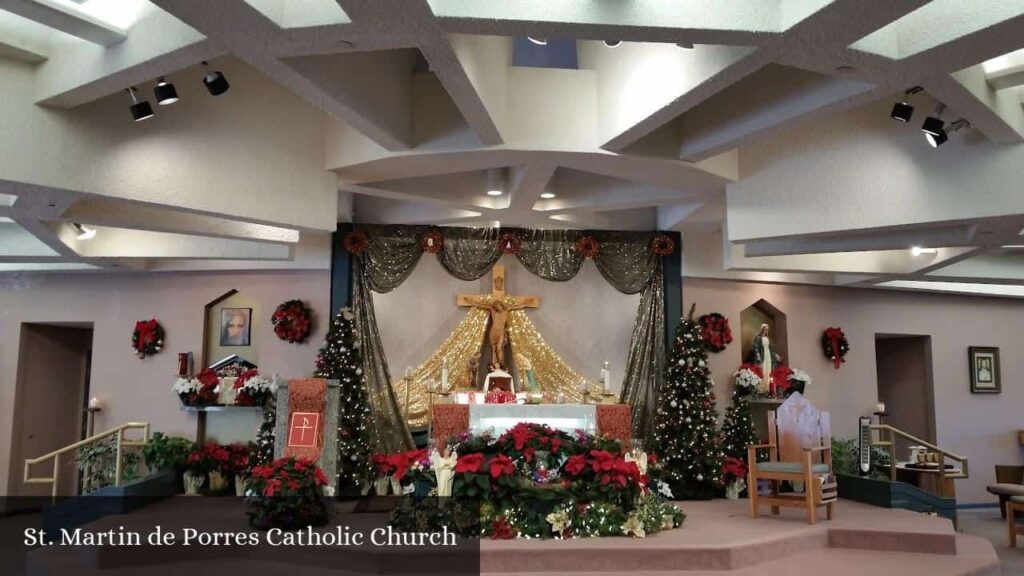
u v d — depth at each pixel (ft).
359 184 25.93
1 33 17.47
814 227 23.38
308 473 22.43
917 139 22.03
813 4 13.56
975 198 20.99
